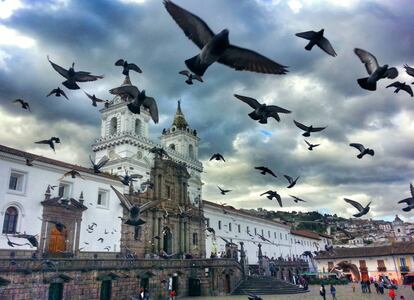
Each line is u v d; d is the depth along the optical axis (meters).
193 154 85.75
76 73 11.45
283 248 95.75
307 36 9.56
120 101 66.19
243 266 57.59
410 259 76.25
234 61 5.58
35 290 31.19
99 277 36.62
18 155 38.97
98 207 46.69
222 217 74.56
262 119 10.45
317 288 61.91
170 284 45.66
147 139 65.69
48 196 40.94
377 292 51.28
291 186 16.80
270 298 44.34
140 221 10.39
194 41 5.52
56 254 38.56
